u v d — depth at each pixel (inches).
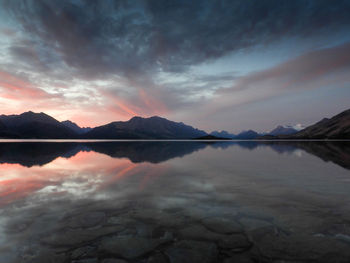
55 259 143.6
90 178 412.5
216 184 361.4
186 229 189.3
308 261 139.4
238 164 621.3
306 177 418.9
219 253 150.8
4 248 156.7
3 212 229.1
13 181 384.8
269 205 250.5
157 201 267.0
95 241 168.6
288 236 173.9
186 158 802.2
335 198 277.1
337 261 138.8
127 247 159.6
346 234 176.4
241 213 225.8
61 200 272.2
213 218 212.8
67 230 186.5
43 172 483.2
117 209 239.3
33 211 232.7
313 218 210.7
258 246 159.0
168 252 153.3
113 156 884.6
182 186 346.9
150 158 802.2
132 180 394.6
